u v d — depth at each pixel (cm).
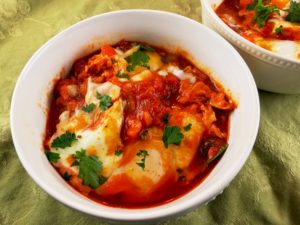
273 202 17
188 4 23
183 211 12
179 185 15
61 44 16
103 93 16
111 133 14
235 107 16
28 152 13
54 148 15
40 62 15
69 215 16
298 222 16
